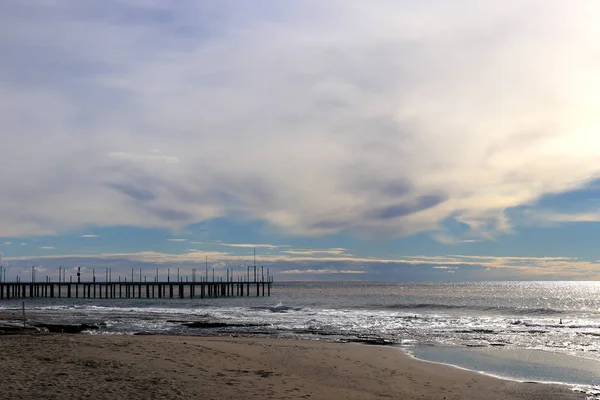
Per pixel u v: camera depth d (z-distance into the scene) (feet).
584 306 313.53
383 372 72.79
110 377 55.31
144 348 80.12
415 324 161.38
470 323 165.17
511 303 342.44
